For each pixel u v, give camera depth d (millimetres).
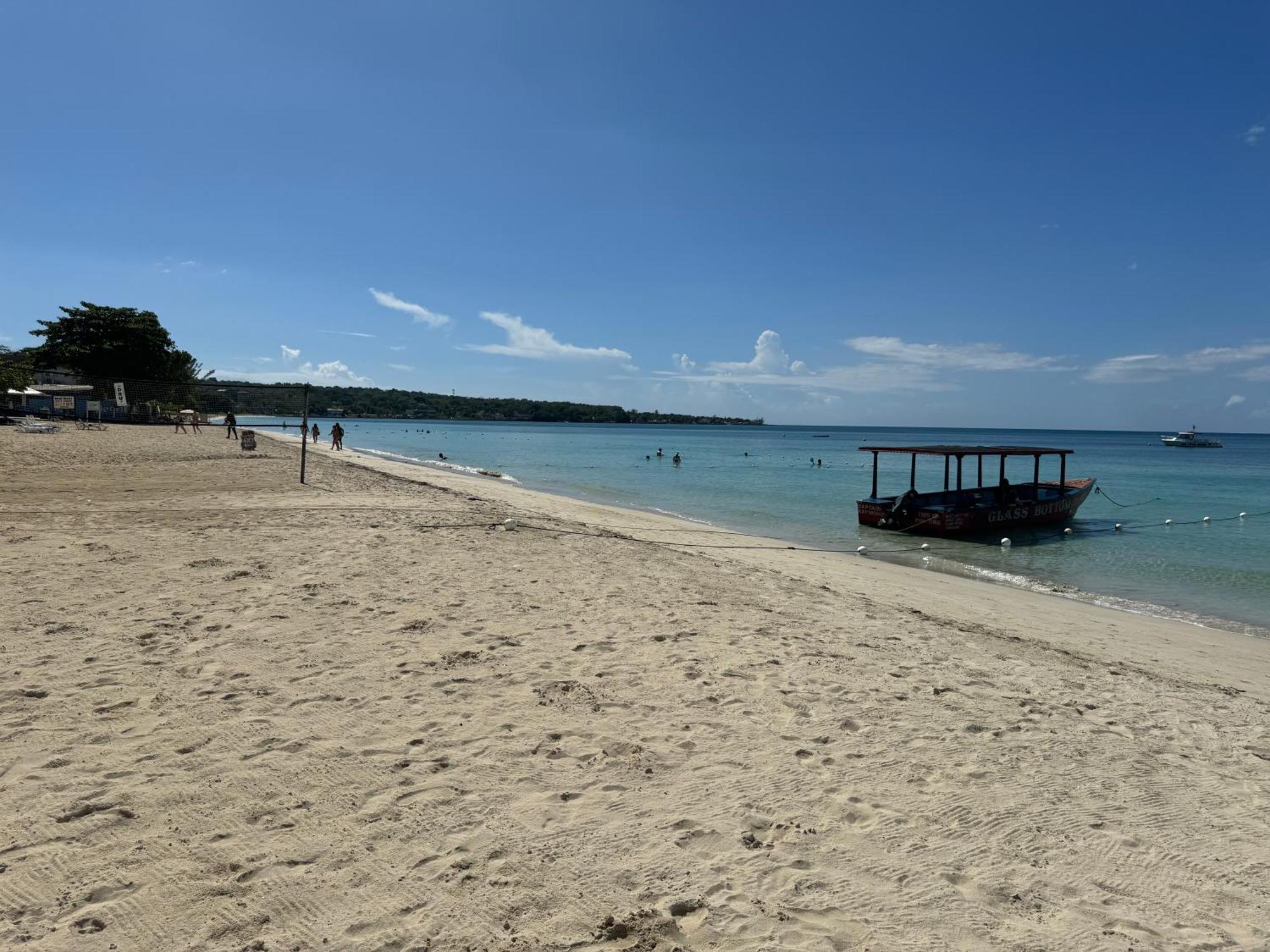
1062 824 3773
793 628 7418
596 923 2781
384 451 53125
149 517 11750
